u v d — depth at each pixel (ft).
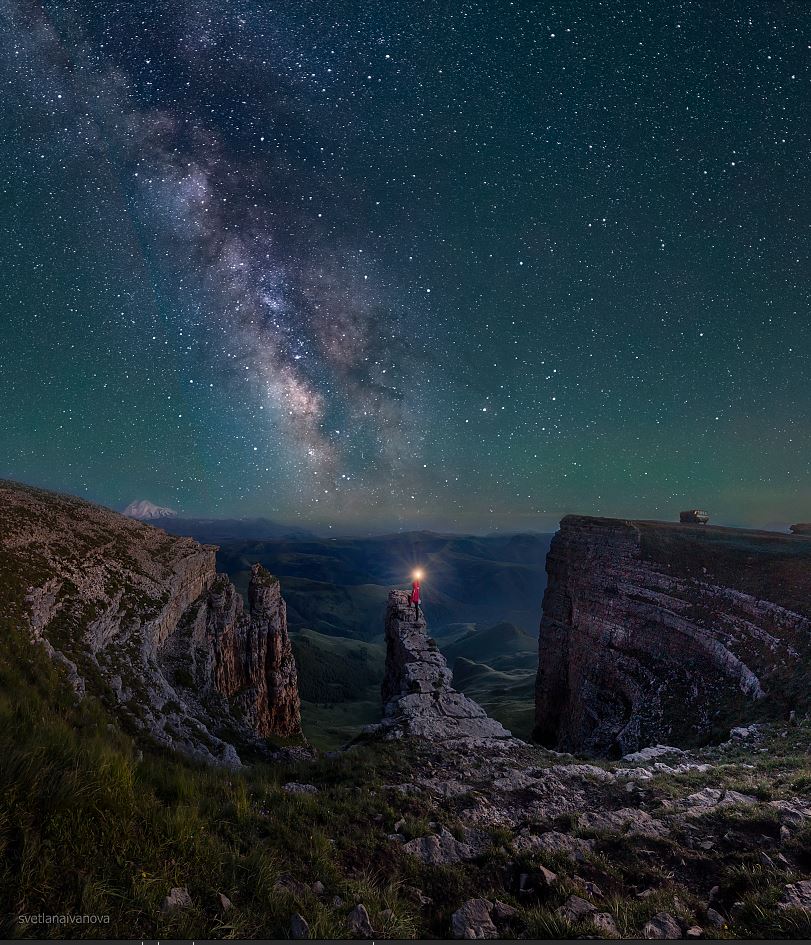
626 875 27.22
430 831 31.30
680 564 158.40
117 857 18.34
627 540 179.22
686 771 46.50
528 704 294.05
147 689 61.67
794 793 36.11
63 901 15.88
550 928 21.47
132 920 16.33
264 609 160.25
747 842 29.01
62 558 88.38
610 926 21.88
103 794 20.36
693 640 129.08
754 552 151.84
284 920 18.89
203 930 17.01
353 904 21.35
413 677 79.97
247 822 25.39
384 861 26.84
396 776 43.96
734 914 22.52
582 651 171.94
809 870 25.75
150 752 41.75
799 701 77.51
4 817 17.13
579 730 158.10
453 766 47.93
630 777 44.37
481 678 446.19
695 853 28.63
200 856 20.47
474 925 21.80
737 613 124.98
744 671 101.14
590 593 177.37
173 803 24.41
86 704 44.98
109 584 91.81
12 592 62.80
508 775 44.91
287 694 155.74
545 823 34.60
